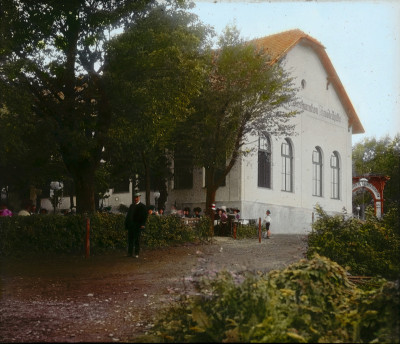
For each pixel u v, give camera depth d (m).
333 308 5.34
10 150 18.41
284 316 4.94
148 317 7.58
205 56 21.75
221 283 5.54
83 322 7.31
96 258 15.78
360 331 4.97
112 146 20.84
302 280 5.54
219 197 32.31
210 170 26.28
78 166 19.23
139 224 16.14
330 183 39.97
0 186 21.91
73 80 18.00
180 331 5.64
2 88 16.17
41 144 18.38
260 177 33.50
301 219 36.03
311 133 38.09
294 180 36.06
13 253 15.83
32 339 6.32
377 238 9.91
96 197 31.06
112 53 17.33
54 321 7.38
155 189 33.38
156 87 17.38
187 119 25.34
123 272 12.93
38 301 9.05
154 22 18.09
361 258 9.62
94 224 17.16
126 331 6.71
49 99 18.03
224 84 25.31
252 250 17.73
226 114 25.28
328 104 40.00
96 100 18.05
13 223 16.20
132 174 29.66
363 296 5.48
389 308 4.93
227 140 25.70
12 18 16.83
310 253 10.02
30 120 17.14
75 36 17.88
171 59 17.81
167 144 26.41
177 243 19.75
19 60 16.53
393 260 9.54
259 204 32.66
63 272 12.92
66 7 17.09
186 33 19.06
